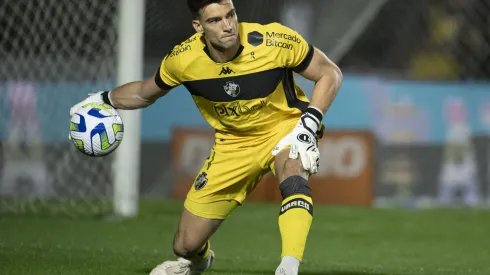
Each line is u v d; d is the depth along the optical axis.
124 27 28.70
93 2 30.33
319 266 20.16
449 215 32.78
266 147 15.55
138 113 30.02
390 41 43.56
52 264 18.66
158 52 30.25
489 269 20.25
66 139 34.47
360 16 39.72
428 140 35.91
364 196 35.41
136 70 28.83
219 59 14.76
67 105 33.78
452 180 35.94
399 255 23.03
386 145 35.81
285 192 13.95
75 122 15.98
